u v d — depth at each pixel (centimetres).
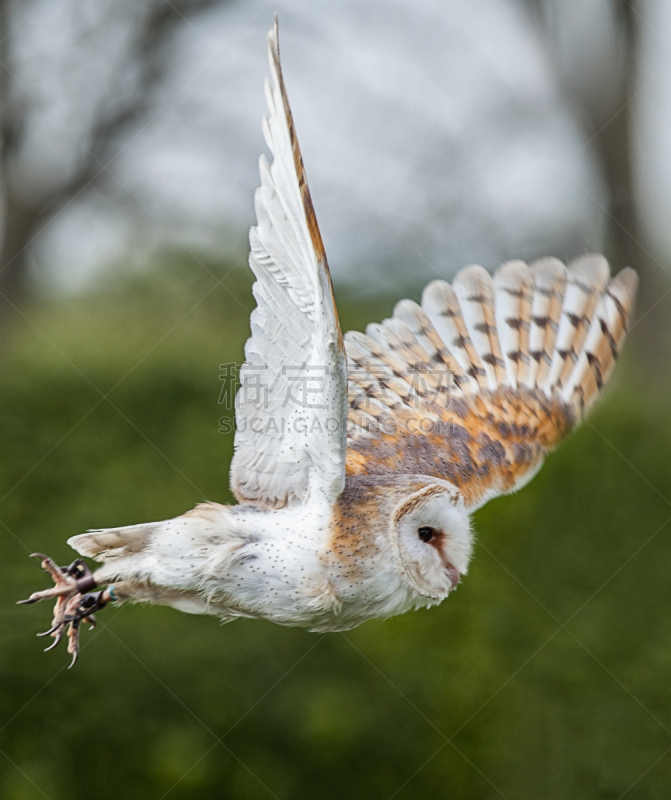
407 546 667
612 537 1337
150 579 671
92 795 1222
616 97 1872
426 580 671
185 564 662
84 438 1555
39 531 1462
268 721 1249
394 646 1287
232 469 687
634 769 1248
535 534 1336
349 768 1241
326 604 658
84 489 1519
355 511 667
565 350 864
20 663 1261
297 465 670
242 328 1783
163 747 1236
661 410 1453
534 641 1300
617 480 1358
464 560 693
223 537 666
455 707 1267
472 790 1241
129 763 1232
